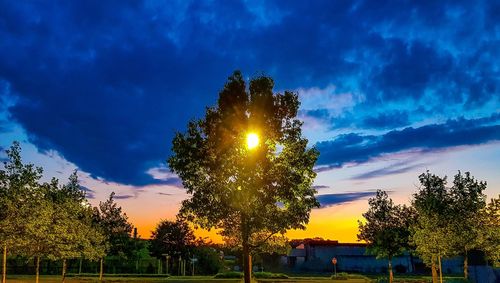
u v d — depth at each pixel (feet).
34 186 75.46
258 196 62.64
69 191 118.21
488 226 96.89
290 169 65.10
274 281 162.20
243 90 66.74
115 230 145.28
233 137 64.49
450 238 92.48
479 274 124.88
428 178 103.24
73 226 101.86
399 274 246.27
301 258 291.58
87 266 224.12
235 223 66.69
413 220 113.91
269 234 72.02
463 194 99.71
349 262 271.49
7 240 69.36
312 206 65.72
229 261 290.15
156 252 235.81
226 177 64.08
